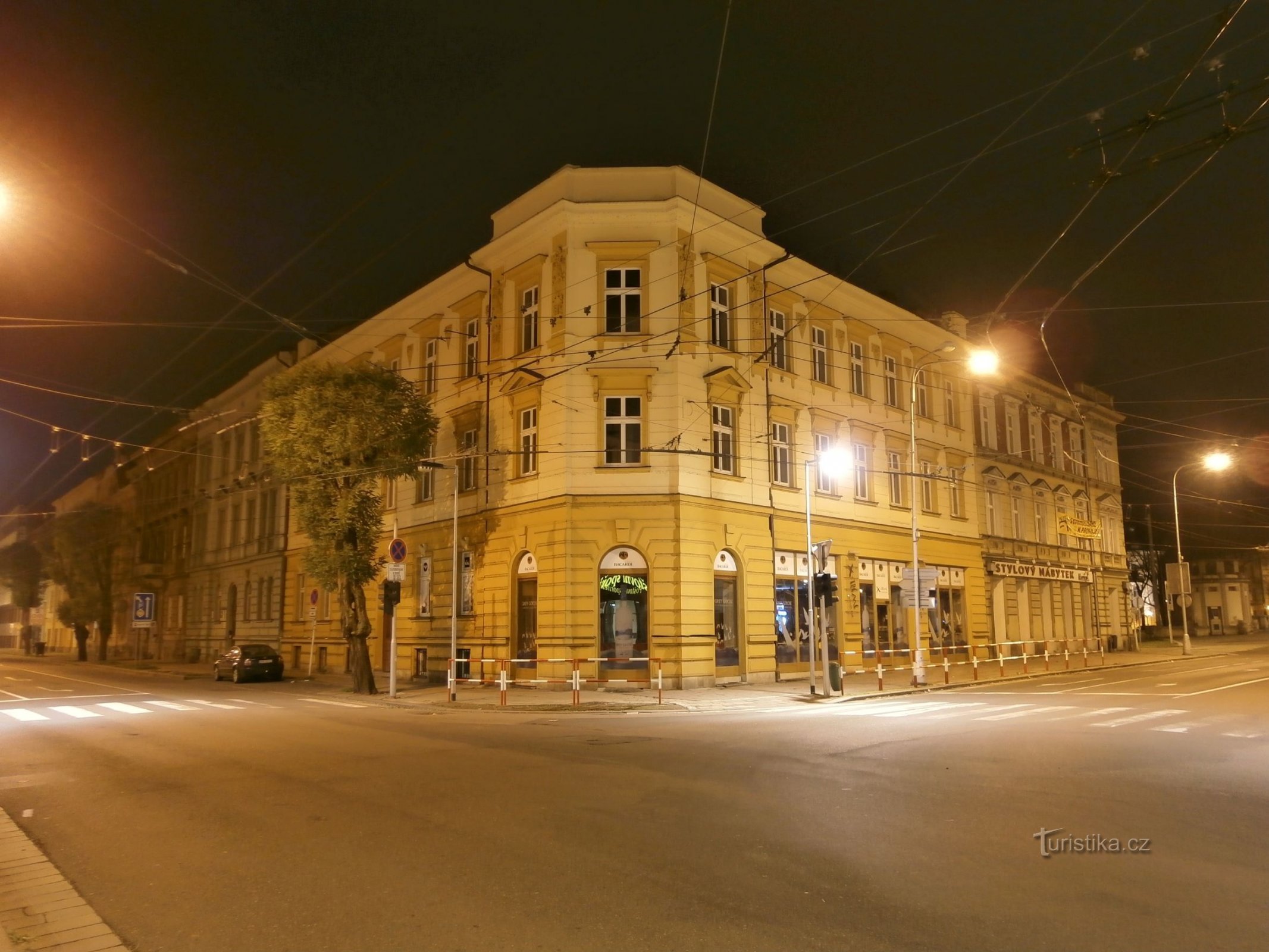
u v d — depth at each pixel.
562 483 24.41
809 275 29.44
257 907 5.79
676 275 24.94
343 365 25.81
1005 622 38.75
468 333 29.58
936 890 5.96
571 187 25.72
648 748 12.65
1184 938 5.09
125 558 54.81
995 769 10.47
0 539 86.25
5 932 5.38
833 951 4.94
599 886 6.09
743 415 26.44
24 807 9.04
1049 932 5.20
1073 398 46.66
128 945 5.16
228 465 47.56
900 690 23.86
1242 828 7.59
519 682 24.16
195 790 9.73
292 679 33.72
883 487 32.12
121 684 31.88
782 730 14.70
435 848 7.09
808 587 25.31
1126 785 9.50
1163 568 75.12
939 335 36.00
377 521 25.69
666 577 23.83
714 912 5.57
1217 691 22.45
